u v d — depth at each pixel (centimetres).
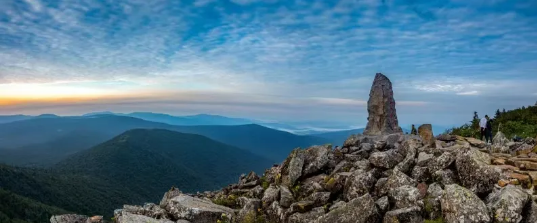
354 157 1662
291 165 1548
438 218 1031
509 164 1298
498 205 957
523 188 1098
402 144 1559
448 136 2097
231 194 1706
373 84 2320
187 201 1389
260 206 1419
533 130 2906
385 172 1367
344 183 1360
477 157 1292
